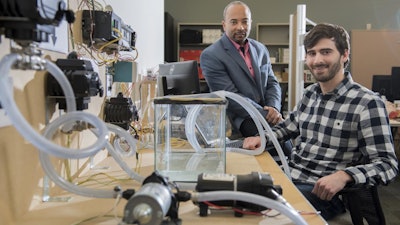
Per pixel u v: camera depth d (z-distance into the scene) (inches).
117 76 63.3
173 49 253.1
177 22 263.4
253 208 28.7
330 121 58.9
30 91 30.7
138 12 93.0
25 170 30.1
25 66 23.9
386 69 241.3
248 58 101.3
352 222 52.2
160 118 41.1
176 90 83.6
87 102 36.9
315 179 58.6
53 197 34.2
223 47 100.1
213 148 42.5
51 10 25.6
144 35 102.3
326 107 60.1
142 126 74.4
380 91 158.6
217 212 30.0
